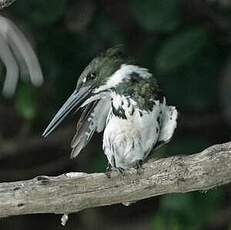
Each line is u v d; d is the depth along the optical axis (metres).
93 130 9.65
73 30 12.25
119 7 12.47
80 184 8.18
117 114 9.38
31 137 13.52
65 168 13.98
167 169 8.20
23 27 11.71
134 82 9.48
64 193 8.17
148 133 9.36
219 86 12.21
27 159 14.05
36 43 11.99
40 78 8.36
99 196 8.23
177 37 11.55
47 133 9.62
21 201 8.15
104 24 12.34
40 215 14.74
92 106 9.68
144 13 11.56
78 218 14.42
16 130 13.72
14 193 8.14
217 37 12.05
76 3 12.35
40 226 14.77
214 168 8.16
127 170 8.23
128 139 9.37
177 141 12.09
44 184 8.16
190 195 11.45
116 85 9.55
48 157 13.98
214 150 8.20
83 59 12.32
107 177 8.20
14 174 14.02
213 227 13.62
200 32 11.59
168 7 11.52
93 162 12.69
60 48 12.18
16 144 13.48
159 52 11.73
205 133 13.34
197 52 11.83
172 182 8.20
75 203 8.22
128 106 9.35
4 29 8.13
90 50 12.29
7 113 13.52
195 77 12.27
